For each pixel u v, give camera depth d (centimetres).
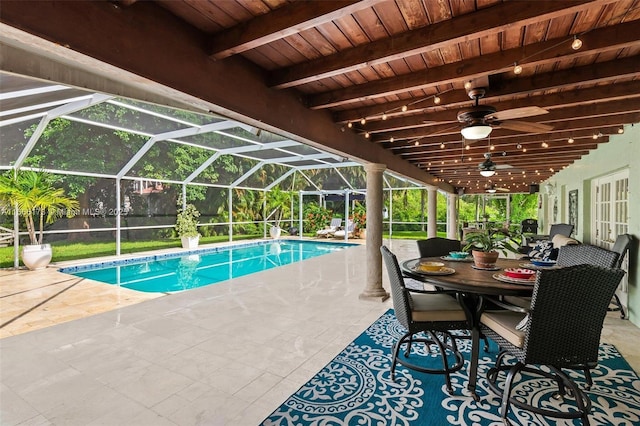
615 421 202
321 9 167
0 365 273
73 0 142
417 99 315
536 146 497
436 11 183
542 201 1011
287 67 253
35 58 172
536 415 210
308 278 612
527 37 209
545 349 198
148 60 172
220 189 1187
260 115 253
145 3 172
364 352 300
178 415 209
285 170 1298
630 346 309
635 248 368
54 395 230
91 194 835
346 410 215
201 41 202
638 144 367
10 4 123
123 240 904
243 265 875
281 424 202
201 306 437
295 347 310
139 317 392
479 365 279
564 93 299
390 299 474
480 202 1669
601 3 156
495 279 251
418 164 664
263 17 185
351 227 1437
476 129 278
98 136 688
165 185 1006
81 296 491
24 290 526
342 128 378
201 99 203
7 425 198
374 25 197
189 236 1020
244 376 257
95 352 297
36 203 689
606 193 502
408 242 1224
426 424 202
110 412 212
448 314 248
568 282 189
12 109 384
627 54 231
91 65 157
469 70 238
